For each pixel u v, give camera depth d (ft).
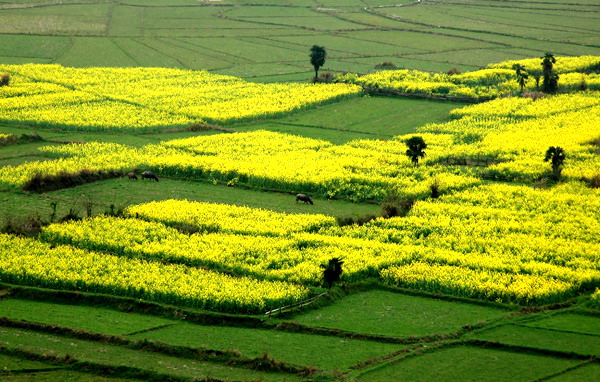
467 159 293.64
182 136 333.83
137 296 169.68
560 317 159.63
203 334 151.74
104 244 196.85
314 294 171.12
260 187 262.67
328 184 258.37
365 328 153.58
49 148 297.33
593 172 267.18
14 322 153.99
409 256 192.85
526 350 142.92
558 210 230.89
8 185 247.50
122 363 137.49
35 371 135.33
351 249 198.39
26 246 192.65
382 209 233.14
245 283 173.88
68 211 226.58
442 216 225.76
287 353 142.61
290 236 209.36
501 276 179.93
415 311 164.04
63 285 173.78
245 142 316.60
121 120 347.77
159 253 192.54
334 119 368.27
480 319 158.51
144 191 254.27
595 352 140.97
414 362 138.72
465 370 135.33
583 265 186.09
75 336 149.48
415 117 370.94
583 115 354.95
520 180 270.26
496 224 217.36
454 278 177.99
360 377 132.77
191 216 221.05
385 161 291.99
